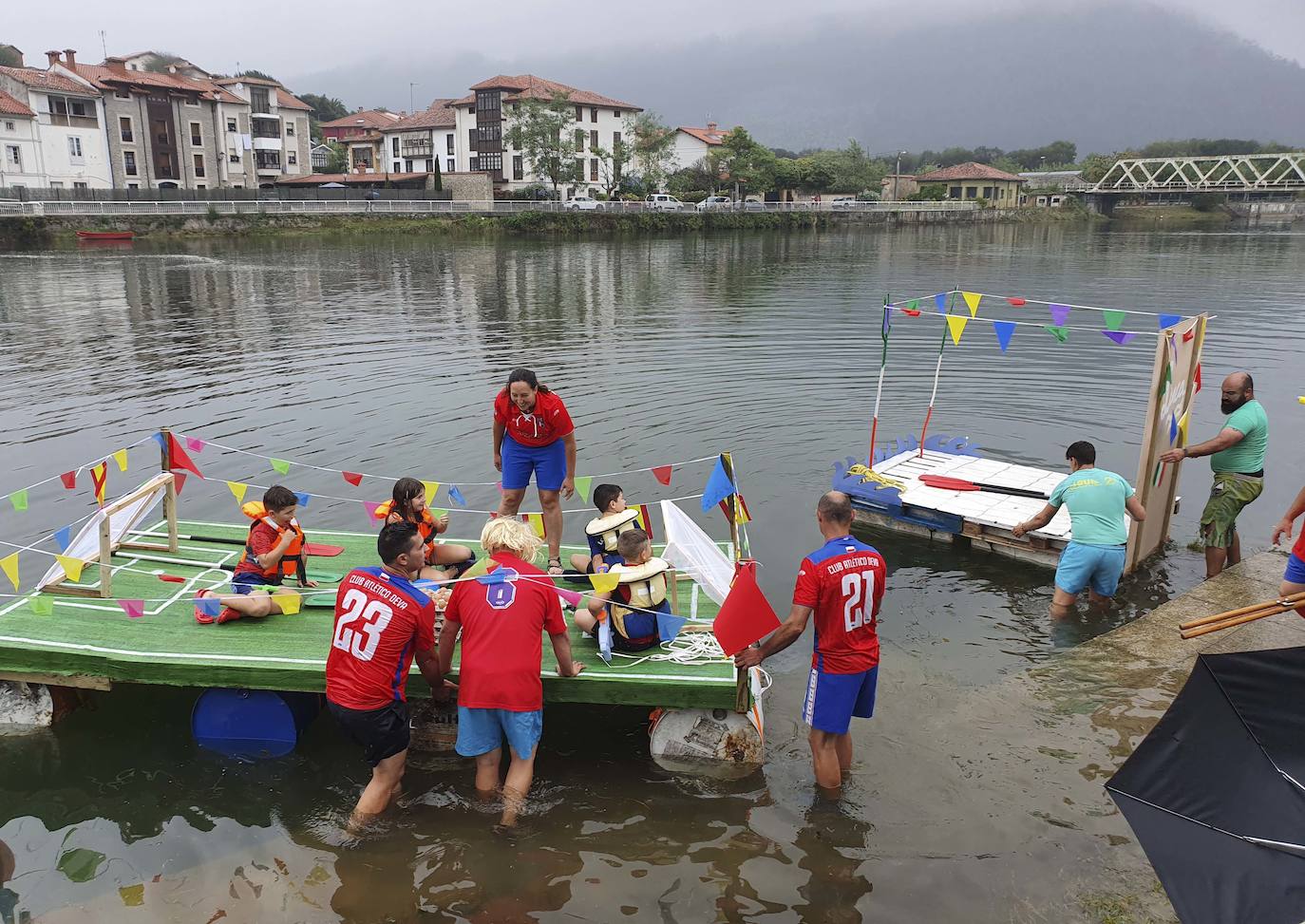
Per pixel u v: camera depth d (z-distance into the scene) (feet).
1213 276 110.52
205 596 21.68
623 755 19.08
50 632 20.16
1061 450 38.78
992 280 110.11
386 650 16.56
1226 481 25.99
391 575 17.02
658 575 19.47
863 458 37.37
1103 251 166.30
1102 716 19.70
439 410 45.16
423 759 19.04
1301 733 11.75
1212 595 25.18
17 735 19.94
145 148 229.86
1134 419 43.52
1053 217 366.63
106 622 20.70
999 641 23.29
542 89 273.13
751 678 18.51
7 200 167.32
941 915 14.33
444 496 33.12
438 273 122.01
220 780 18.34
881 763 18.30
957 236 244.63
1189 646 22.44
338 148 346.54
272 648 19.56
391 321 77.30
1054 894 14.67
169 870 15.74
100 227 171.94
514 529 17.46
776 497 33.06
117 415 44.24
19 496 22.17
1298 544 21.30
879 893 14.84
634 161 303.68
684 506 32.01
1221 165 380.58
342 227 203.72
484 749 17.19
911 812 16.81
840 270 129.70
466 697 16.90
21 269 120.06
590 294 98.53
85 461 36.94
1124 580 26.68
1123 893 14.62
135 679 19.13
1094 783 17.47
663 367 56.34
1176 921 13.94
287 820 17.03
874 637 17.13
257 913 14.67
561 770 18.53
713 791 17.69
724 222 263.49
